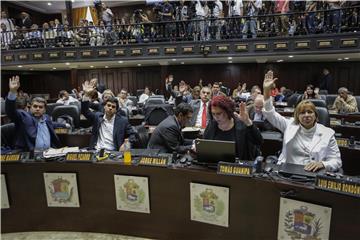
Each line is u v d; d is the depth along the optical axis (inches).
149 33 404.8
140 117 216.4
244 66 489.7
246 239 74.0
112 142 123.0
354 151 108.3
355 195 58.1
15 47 441.7
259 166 73.6
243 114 82.7
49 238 92.8
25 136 114.0
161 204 84.7
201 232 80.6
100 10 490.6
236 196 73.7
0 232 93.4
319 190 62.4
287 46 356.8
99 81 562.3
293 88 478.3
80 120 188.5
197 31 386.9
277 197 68.1
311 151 84.3
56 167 91.0
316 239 63.9
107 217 91.8
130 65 515.2
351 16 327.3
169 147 102.3
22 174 92.2
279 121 94.7
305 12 334.0
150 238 88.4
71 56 423.5
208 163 79.4
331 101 283.9
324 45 340.5
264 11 383.6
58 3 629.9
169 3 403.2
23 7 633.6
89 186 90.9
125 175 86.9
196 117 169.3
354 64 448.8
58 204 93.4
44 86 592.7
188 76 513.7
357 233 59.0
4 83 517.3
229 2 390.0
